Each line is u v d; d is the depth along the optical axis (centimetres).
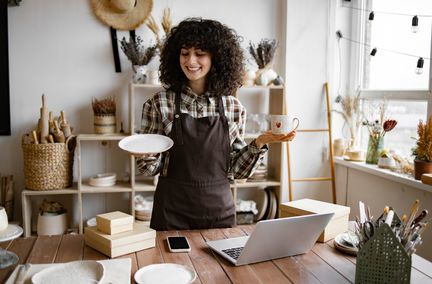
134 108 359
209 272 138
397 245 122
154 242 159
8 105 336
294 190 386
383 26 350
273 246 145
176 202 196
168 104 201
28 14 337
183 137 195
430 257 262
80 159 342
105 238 149
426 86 303
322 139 388
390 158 316
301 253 156
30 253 151
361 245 130
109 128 336
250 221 357
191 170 195
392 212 133
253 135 346
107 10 342
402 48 328
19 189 348
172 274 133
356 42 376
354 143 367
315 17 373
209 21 197
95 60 350
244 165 196
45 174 315
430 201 267
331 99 384
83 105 352
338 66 384
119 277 129
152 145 170
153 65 356
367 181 339
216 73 198
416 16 285
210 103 202
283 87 347
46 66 344
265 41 347
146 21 349
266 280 133
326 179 383
